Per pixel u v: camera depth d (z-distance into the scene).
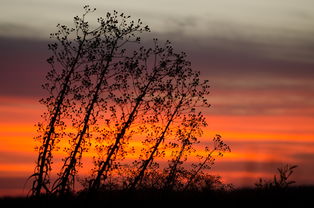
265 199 69.19
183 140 88.38
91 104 86.19
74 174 83.62
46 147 84.12
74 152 84.19
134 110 87.69
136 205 81.19
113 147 85.19
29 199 82.56
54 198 82.81
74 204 82.62
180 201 78.50
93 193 82.88
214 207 74.31
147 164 86.00
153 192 83.56
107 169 84.25
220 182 80.44
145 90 88.62
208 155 86.31
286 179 68.25
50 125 84.62
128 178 85.25
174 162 86.38
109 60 87.44
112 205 81.88
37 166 83.56
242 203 71.75
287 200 68.38
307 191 70.94
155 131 88.50
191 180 84.00
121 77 87.69
